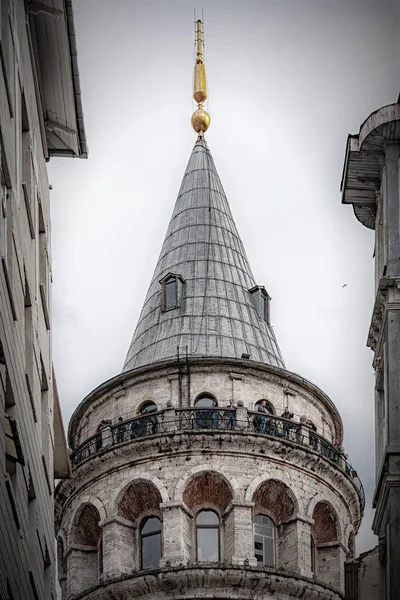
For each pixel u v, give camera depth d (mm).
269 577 73312
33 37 48031
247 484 76250
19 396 40625
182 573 73188
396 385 45531
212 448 76938
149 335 85312
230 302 86625
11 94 40844
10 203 40500
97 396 81500
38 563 44594
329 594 74688
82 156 53875
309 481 77562
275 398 80312
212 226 91312
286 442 77438
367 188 50344
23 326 42656
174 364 80188
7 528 37531
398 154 48219
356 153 48969
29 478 42688
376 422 47750
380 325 47500
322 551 77312
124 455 77500
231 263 89312
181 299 86562
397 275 46688
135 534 76812
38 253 47469
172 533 74938
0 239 38625
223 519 76438
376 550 52719
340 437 81750
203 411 77875
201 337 84062
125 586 73875
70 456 79000
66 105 51031
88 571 77625
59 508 79375
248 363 80375
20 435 40312
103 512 76812
